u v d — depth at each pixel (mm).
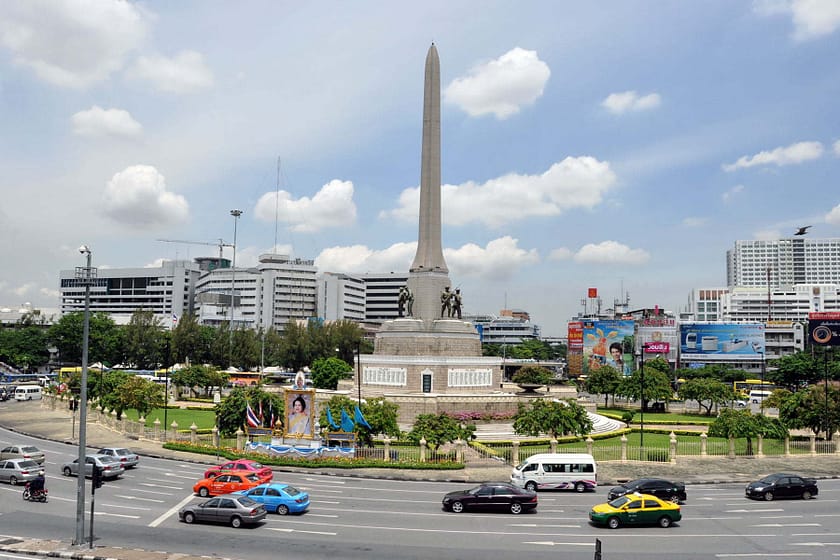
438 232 105875
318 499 50406
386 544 38438
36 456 62031
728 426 71375
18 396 135250
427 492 53750
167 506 47188
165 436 78875
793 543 39906
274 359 180375
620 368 183500
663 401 129500
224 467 53344
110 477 56906
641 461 67750
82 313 192375
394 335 103000
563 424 72188
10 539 38406
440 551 37250
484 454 69750
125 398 86688
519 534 41219
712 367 172375
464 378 99500
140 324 187250
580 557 36469
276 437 69000
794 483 52500
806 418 79438
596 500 51625
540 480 54844
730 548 38688
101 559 34875
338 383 125375
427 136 105812
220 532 40500
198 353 180000
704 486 57875
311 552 36531
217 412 73312
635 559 36250
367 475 59938
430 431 65812
